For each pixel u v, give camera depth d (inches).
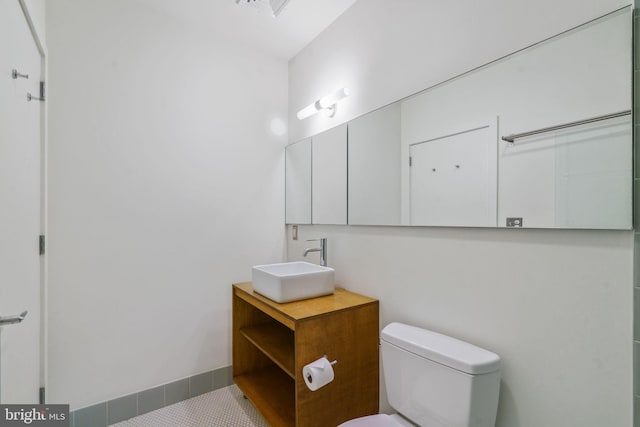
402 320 59.2
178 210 77.9
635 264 32.7
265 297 66.3
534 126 40.4
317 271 67.3
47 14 61.8
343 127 74.6
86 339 66.1
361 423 46.8
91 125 66.6
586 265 36.2
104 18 68.2
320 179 82.6
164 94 75.8
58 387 62.9
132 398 71.1
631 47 33.0
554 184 38.5
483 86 46.2
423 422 44.9
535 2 40.8
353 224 71.2
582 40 36.4
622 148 33.4
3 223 37.6
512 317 42.7
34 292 51.8
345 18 74.7
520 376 41.7
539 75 40.1
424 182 55.0
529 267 41.0
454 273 50.1
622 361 33.5
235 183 87.0
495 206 44.5
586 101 36.0
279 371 84.0
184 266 78.7
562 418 37.9
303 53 90.8
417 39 57.1
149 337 73.7
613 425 34.1
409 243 58.0
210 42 82.7
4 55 38.0
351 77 72.9
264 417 63.7
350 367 58.9
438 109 52.7
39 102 55.3
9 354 40.3
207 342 81.7
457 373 40.4
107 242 68.5
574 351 37.0
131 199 71.4
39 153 55.3
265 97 92.9
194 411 73.0
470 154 47.8
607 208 34.4
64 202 63.5
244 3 71.9
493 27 45.4
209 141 82.6
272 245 94.2
